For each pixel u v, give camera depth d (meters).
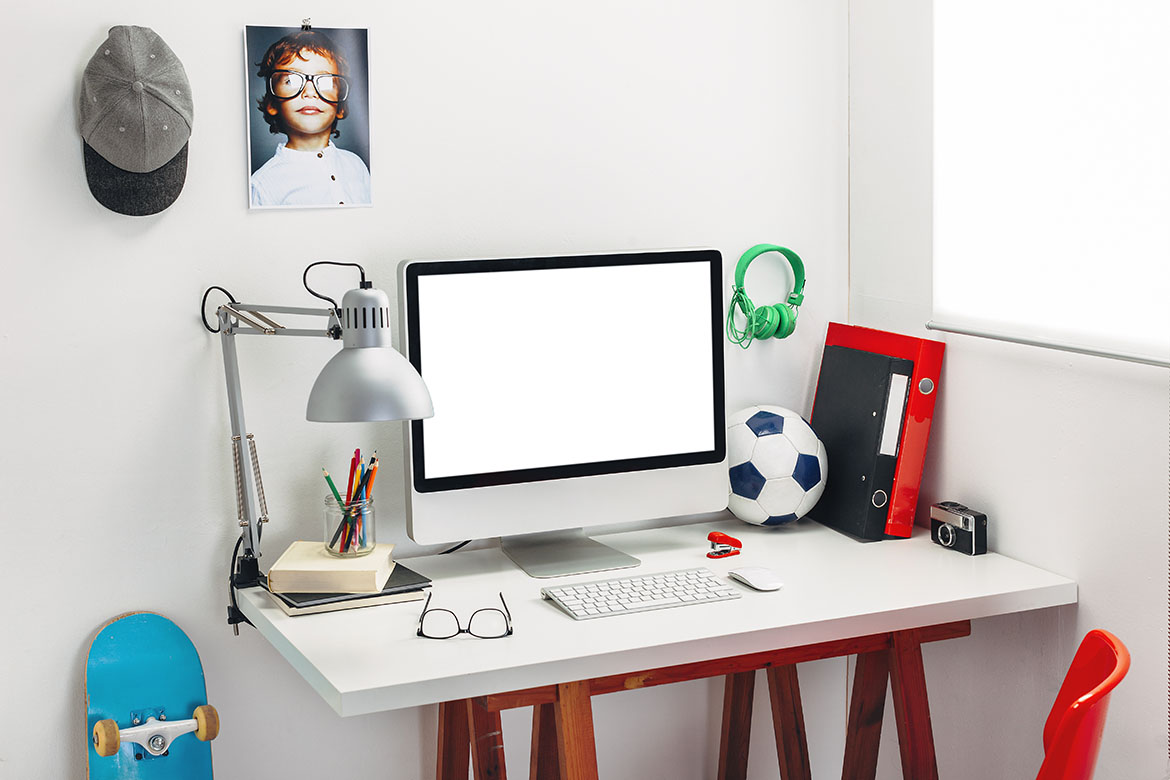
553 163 2.03
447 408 1.80
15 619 1.75
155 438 1.81
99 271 1.75
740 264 2.16
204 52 1.78
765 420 2.10
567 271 1.87
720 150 2.15
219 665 1.88
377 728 2.01
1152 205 1.59
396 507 1.98
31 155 1.70
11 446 1.72
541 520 1.88
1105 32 1.65
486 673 1.45
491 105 1.97
